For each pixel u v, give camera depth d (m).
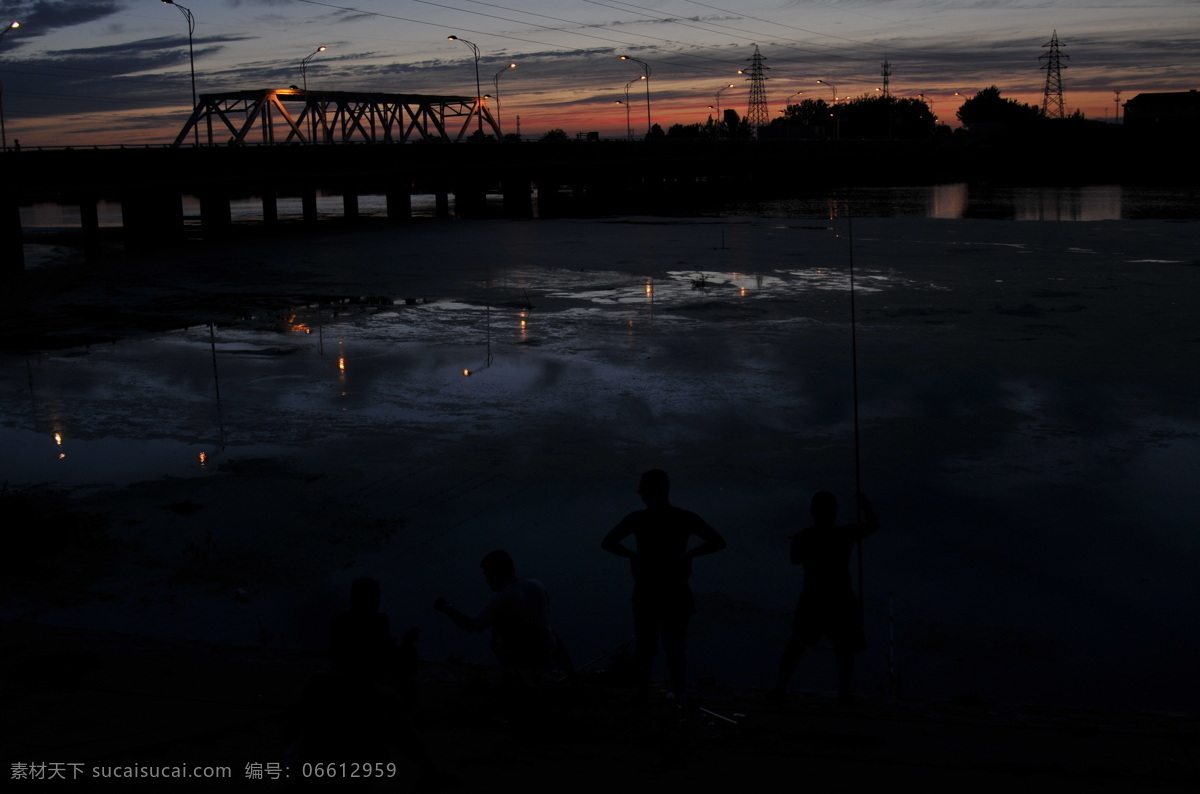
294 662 7.68
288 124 109.44
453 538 13.75
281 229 83.12
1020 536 13.41
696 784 4.66
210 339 30.38
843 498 15.06
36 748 5.11
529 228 77.12
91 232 70.06
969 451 17.36
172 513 14.87
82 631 9.15
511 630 6.26
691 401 21.33
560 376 24.08
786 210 99.38
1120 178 139.00
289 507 15.09
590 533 13.83
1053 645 10.16
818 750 5.41
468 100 133.88
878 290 38.06
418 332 30.97
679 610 6.25
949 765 5.10
